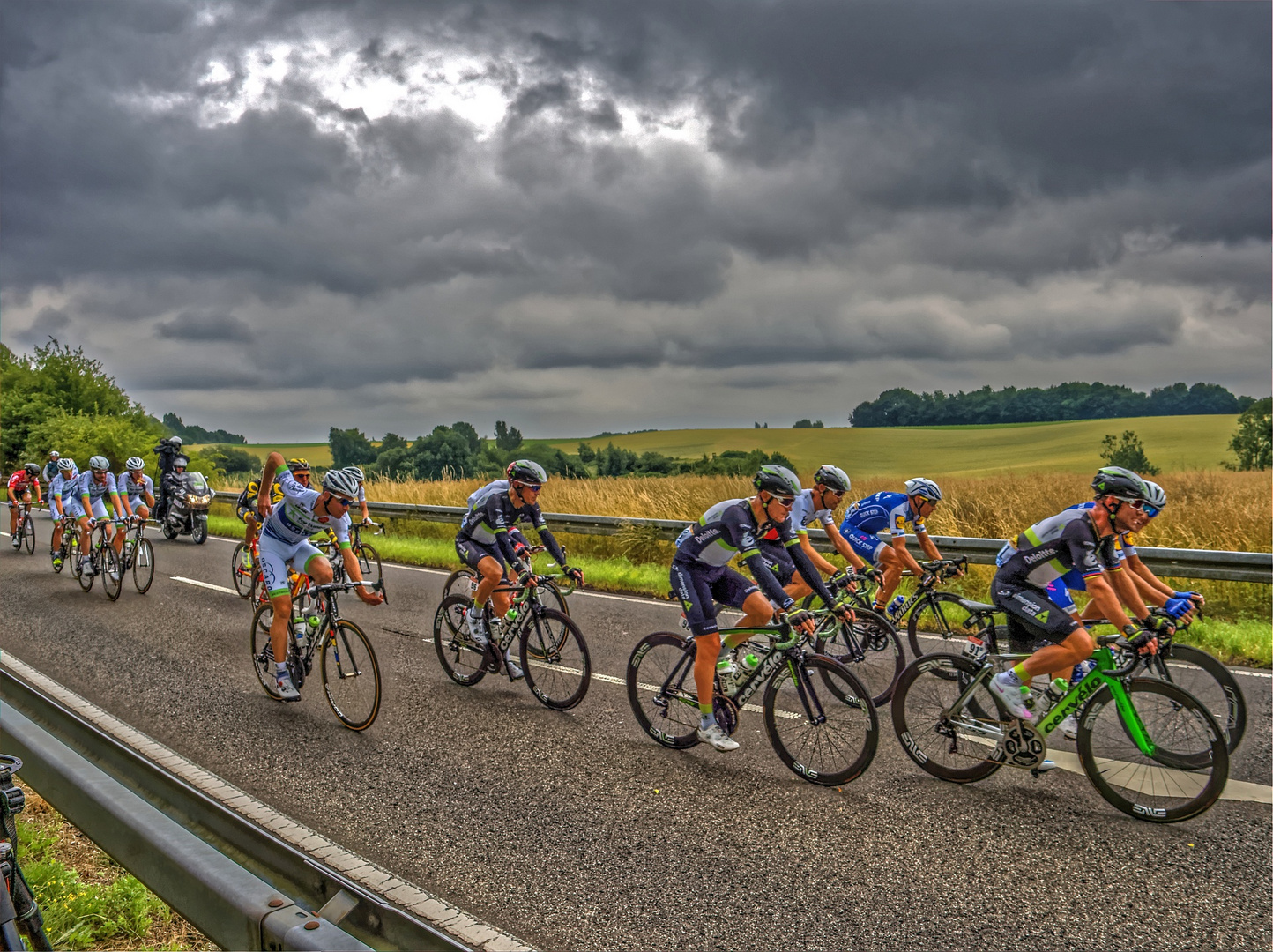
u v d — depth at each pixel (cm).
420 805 436
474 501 668
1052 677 464
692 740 516
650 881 358
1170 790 416
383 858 380
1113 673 428
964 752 468
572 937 317
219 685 647
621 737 540
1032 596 461
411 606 965
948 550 959
